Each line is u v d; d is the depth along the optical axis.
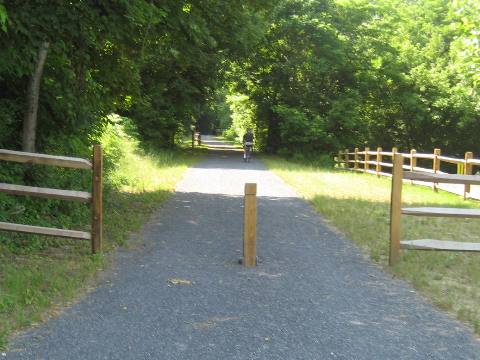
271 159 28.81
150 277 6.18
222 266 6.77
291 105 33.94
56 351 4.16
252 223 6.80
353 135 33.44
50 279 5.78
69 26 7.68
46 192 6.89
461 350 4.39
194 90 27.42
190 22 10.20
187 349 4.26
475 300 5.69
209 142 56.88
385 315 5.17
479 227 10.12
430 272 6.77
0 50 7.32
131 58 10.12
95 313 5.00
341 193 13.88
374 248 7.91
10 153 6.80
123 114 25.09
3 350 4.15
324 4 33.19
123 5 7.89
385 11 34.97
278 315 5.07
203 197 12.61
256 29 23.12
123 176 13.86
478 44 15.63
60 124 9.34
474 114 37.12
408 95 36.34
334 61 32.31
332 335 4.62
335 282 6.25
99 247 7.02
